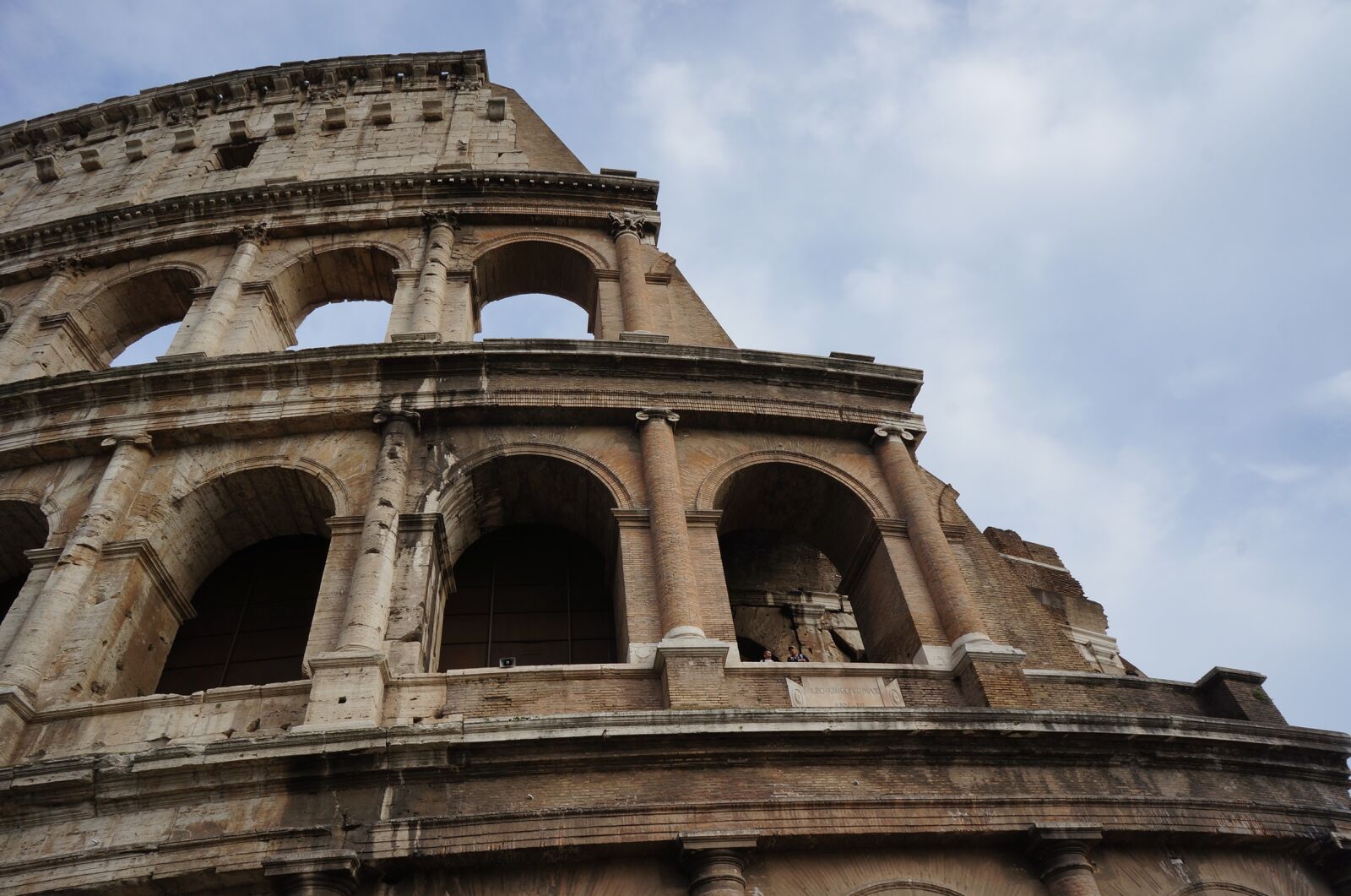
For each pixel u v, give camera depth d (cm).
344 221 3144
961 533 2552
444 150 3638
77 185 3769
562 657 2300
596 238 3219
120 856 1525
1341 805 2009
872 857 1706
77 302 3014
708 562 2170
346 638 1853
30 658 1834
